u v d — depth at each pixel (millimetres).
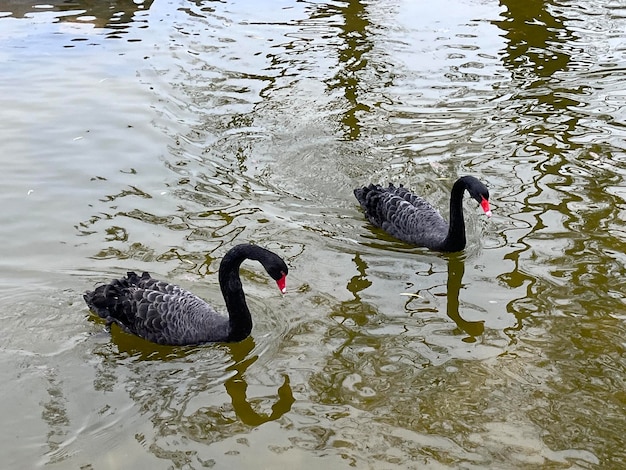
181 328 4461
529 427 4039
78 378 4309
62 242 5113
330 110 6508
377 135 6195
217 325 4477
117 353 4449
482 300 4730
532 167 5797
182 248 5078
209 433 4055
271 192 5598
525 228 5234
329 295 4777
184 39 7656
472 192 4898
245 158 5922
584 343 4434
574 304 4668
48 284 4793
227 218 5344
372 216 5320
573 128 6223
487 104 6570
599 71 7016
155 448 3990
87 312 4652
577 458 3912
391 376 4301
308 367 4355
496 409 4121
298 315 4648
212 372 4348
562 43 7539
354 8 8445
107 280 4828
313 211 5445
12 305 4648
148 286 4566
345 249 5133
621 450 3939
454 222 4996
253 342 4500
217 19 8117
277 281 4402
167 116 6391
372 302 4730
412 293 4793
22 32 7715
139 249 5062
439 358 4383
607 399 4152
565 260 4965
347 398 4199
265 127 6277
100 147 6004
